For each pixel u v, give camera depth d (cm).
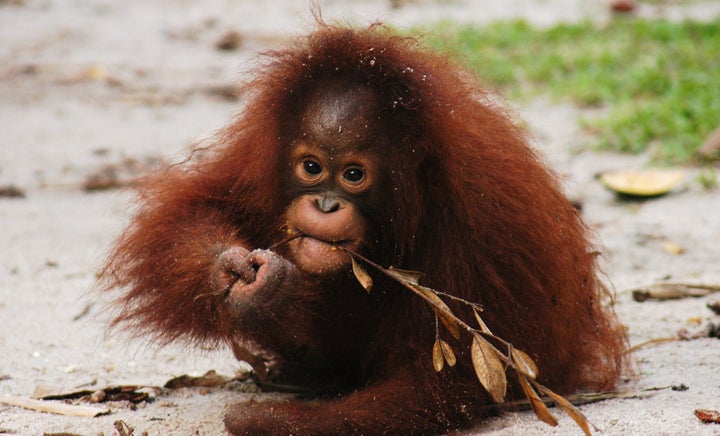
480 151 828
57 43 2555
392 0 3012
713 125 1752
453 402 800
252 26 2781
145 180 1021
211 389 924
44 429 797
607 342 943
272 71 838
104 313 1111
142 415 841
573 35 2553
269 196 831
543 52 2405
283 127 808
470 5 3069
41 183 1628
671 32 2466
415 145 797
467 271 812
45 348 1015
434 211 822
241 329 781
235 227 865
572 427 776
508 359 717
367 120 789
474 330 739
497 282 813
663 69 2172
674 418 780
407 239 819
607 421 782
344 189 800
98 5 3005
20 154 1780
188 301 832
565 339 867
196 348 949
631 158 1709
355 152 789
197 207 877
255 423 764
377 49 809
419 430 789
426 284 821
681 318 1081
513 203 827
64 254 1323
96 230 1426
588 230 988
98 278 937
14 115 2025
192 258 830
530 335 831
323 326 867
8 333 1052
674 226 1409
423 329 813
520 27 2622
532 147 927
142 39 2634
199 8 3016
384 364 843
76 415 836
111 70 2334
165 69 2362
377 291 842
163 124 1972
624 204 1525
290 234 814
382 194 802
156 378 948
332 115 789
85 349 1015
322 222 794
